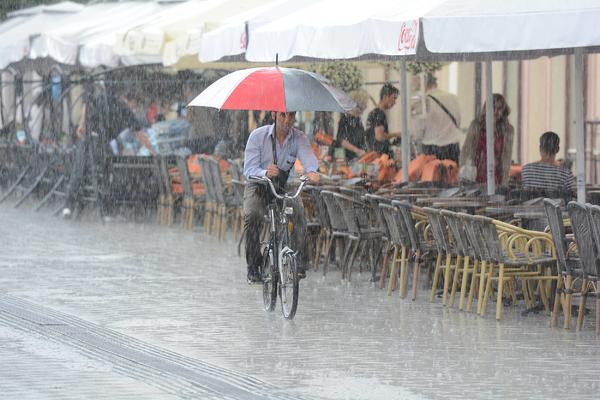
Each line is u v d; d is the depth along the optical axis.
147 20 54.12
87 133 58.59
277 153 31.19
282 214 30.81
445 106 52.38
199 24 48.75
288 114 30.95
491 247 30.48
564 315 29.73
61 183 64.94
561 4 27.36
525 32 27.64
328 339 28.12
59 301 33.84
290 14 38.91
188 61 55.25
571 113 62.06
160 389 22.77
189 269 40.84
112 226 55.62
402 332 29.02
